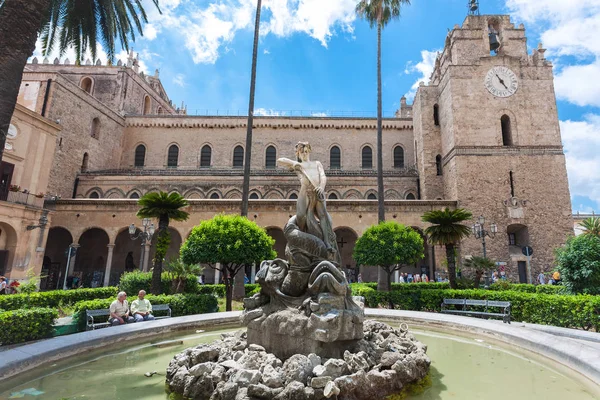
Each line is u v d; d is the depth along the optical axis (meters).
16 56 8.45
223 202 28.48
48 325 8.63
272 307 5.56
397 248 16.41
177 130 41.88
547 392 4.49
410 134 40.97
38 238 25.28
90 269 33.16
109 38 14.02
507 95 32.16
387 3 22.47
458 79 32.47
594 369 4.52
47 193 30.42
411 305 13.83
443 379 5.03
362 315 5.39
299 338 5.01
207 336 7.73
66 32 13.86
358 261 17.52
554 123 31.59
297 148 6.61
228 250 13.84
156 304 11.38
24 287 14.52
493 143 31.25
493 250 28.91
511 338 6.67
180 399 4.28
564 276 13.73
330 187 35.31
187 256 14.38
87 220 28.47
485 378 5.05
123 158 41.22
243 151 41.28
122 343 6.66
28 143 25.81
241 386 4.11
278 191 34.34
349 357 4.68
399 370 4.62
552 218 29.70
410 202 29.34
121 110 42.44
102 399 4.23
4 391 4.41
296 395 3.90
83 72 43.47
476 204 30.00
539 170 30.66
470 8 35.03
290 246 5.89
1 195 23.41
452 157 31.64
